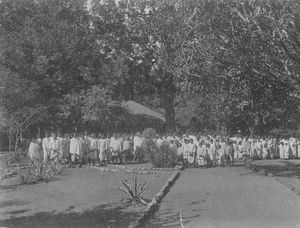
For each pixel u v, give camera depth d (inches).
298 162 1215.6
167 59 952.3
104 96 1488.7
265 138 1389.0
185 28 794.2
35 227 417.7
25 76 1434.5
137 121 1923.0
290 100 820.6
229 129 1396.4
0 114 1100.5
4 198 581.6
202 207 522.0
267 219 450.6
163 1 914.7
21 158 1099.9
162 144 1007.0
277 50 701.9
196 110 2025.1
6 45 1401.3
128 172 915.4
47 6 1574.8
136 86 1971.0
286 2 636.1
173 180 757.3
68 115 1503.4
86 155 1075.3
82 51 1614.2
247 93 816.3
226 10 703.7
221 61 780.0
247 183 735.1
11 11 1562.5
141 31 1707.7
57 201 562.3
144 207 520.7
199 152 1064.2
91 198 581.9
